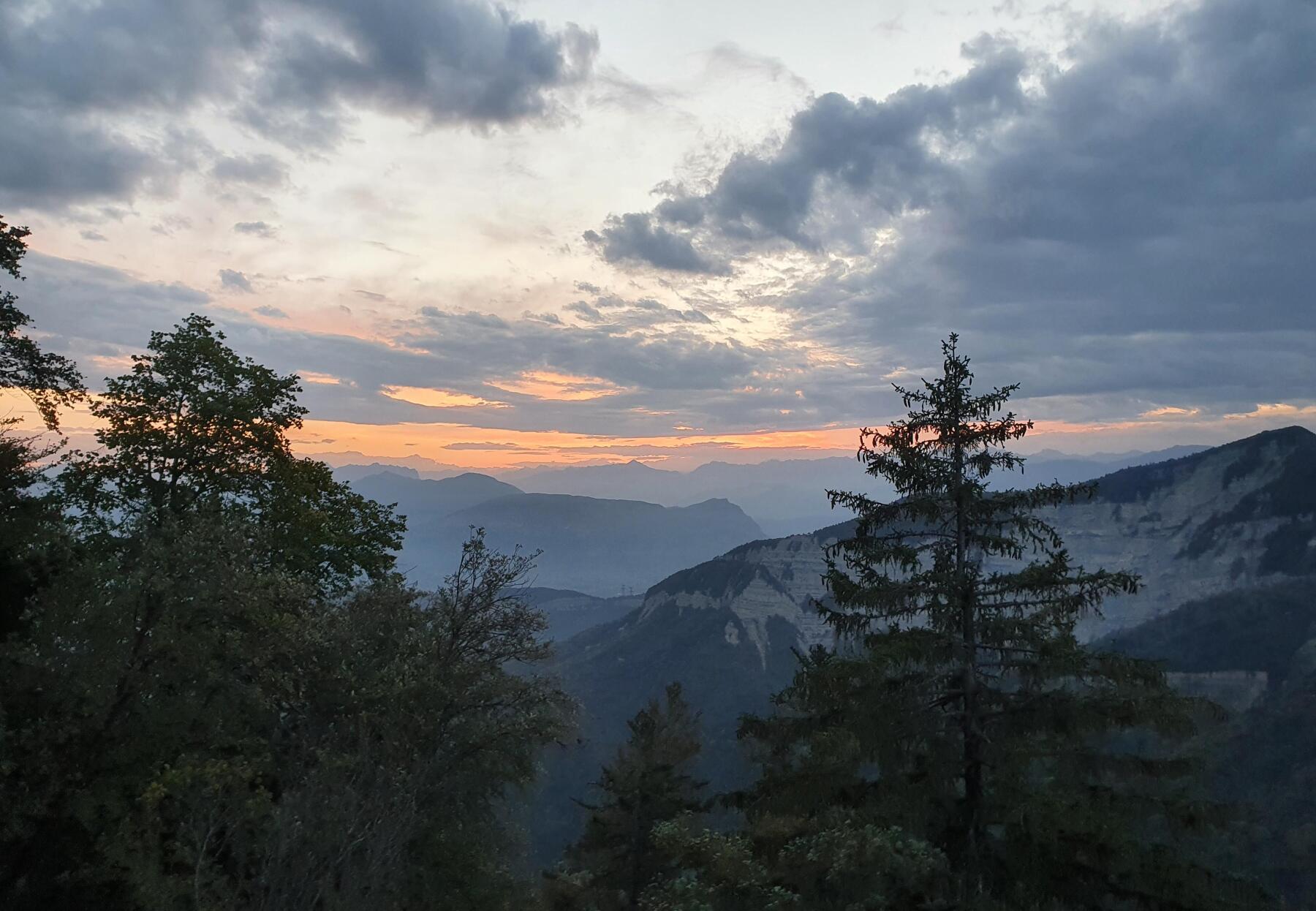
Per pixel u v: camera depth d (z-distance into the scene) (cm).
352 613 1819
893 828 1171
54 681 1389
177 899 1143
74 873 1275
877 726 1345
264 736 1627
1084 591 1391
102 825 1334
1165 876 1214
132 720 1426
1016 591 1421
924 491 1500
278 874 986
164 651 1456
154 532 1636
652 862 2639
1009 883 1235
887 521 1524
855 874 1105
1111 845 1212
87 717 1384
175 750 1433
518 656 1916
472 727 1747
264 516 2711
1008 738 1347
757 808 1409
